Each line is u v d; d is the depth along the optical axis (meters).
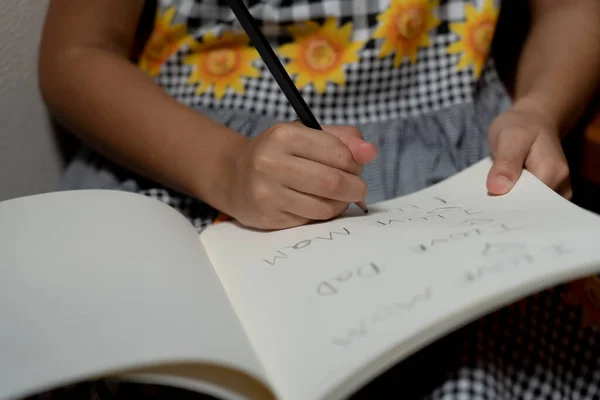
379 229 0.38
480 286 0.29
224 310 0.32
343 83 0.58
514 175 0.42
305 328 0.30
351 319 0.29
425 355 0.34
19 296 0.30
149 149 0.48
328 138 0.40
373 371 0.26
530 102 0.52
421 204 0.42
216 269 0.38
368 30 0.58
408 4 0.58
